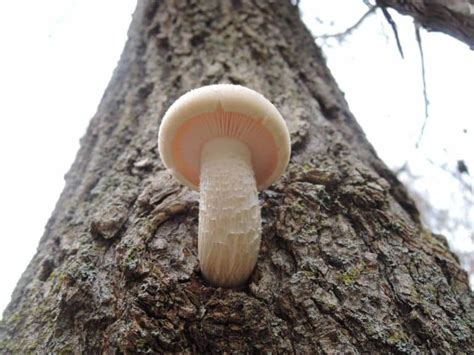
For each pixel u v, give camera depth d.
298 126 0.33
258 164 0.25
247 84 0.38
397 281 0.23
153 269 0.22
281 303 0.21
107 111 0.42
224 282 0.21
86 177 0.34
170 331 0.20
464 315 0.23
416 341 0.21
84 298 0.23
